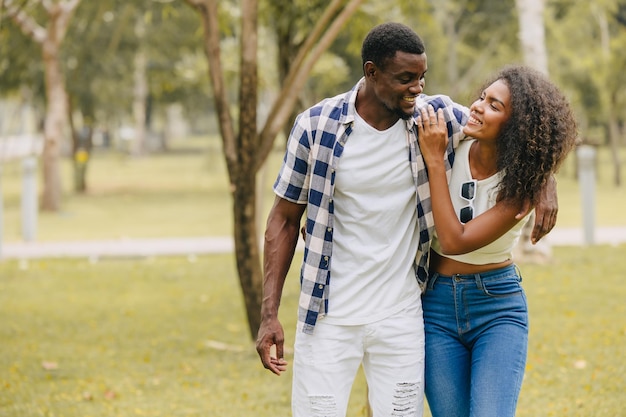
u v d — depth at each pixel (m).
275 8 9.86
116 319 10.98
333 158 4.11
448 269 4.30
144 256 16.25
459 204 4.25
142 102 46.84
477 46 37.50
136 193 31.77
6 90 28.36
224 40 20.19
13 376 8.16
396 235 4.18
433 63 34.56
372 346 4.21
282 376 8.12
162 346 9.48
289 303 11.65
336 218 4.20
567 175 36.47
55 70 24.67
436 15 32.97
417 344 4.22
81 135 59.62
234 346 9.40
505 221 4.08
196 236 19.41
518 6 13.87
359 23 10.73
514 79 4.08
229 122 8.27
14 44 24.78
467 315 4.27
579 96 32.41
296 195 4.25
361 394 7.45
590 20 30.98
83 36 27.23
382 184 4.12
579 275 12.93
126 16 23.58
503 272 4.26
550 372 7.84
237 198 8.34
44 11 24.59
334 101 4.16
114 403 7.25
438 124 4.12
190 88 33.16
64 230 20.92
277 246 4.29
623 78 28.48
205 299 12.30
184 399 7.37
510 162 4.04
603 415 6.54
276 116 8.24
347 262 4.17
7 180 40.19
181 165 49.12
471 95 4.41
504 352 4.13
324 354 4.18
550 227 4.14
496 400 4.03
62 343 9.68
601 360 8.20
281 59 10.03
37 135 55.53
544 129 4.02
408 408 4.23
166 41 28.61
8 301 12.25
